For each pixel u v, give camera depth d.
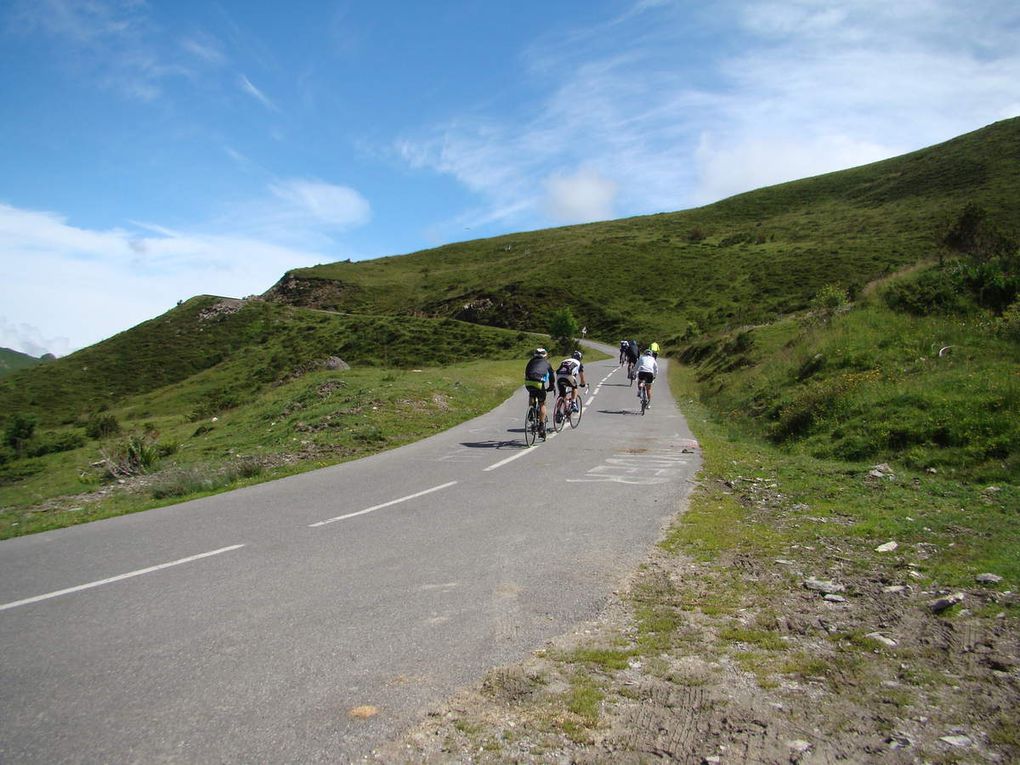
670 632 4.33
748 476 9.95
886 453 10.69
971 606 4.59
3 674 3.84
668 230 121.12
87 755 2.98
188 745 3.05
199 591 5.27
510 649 4.07
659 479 9.85
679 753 2.96
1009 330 15.18
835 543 6.38
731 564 5.78
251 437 17.61
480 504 8.30
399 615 4.66
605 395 24.23
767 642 4.14
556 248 117.62
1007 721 3.16
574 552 6.16
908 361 15.12
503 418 18.22
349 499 8.88
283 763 2.90
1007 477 8.88
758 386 18.64
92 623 4.63
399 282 121.00
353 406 18.27
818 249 79.00
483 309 85.62
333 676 3.73
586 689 3.54
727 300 69.94
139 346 89.06
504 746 3.02
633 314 74.06
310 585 5.35
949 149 108.12
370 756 2.95
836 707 3.34
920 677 3.64
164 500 9.92
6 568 6.19
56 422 63.50
